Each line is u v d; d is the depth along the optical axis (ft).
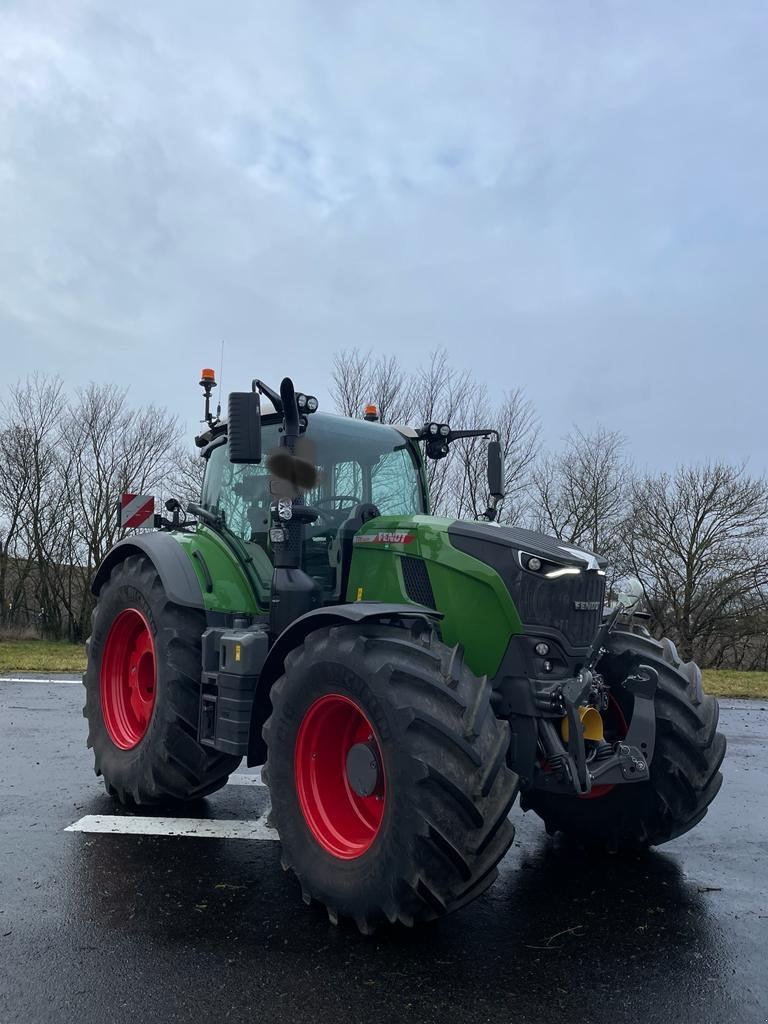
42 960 8.37
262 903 10.09
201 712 13.11
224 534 14.69
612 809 12.39
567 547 11.34
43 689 27.73
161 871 11.16
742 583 71.56
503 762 9.00
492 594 10.70
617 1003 7.78
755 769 18.66
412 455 15.35
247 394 11.68
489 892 10.89
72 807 14.23
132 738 14.85
